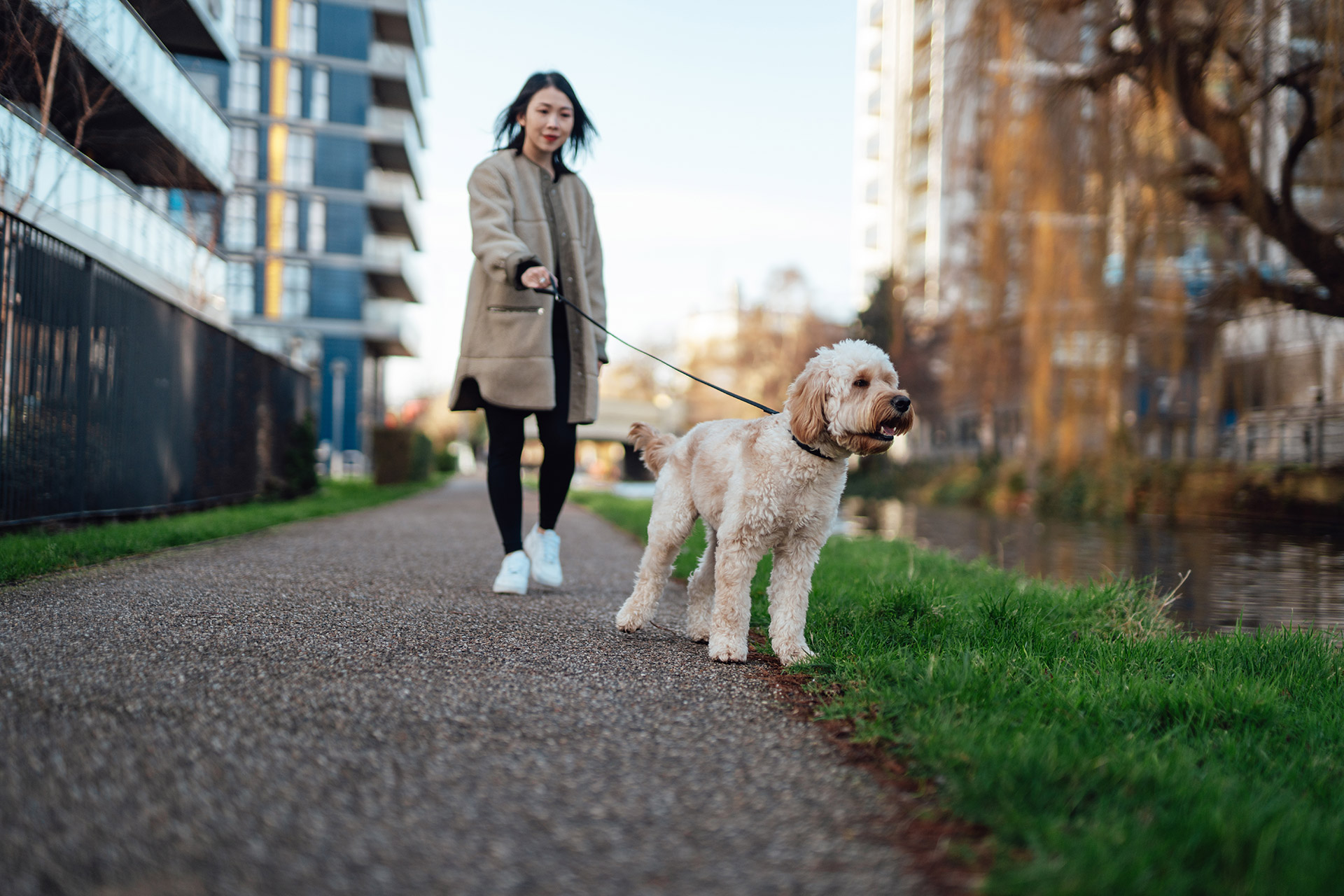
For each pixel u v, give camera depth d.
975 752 2.24
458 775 2.16
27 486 6.39
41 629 3.35
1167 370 13.03
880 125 49.81
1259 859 1.74
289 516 9.52
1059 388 13.82
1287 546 10.16
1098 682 3.16
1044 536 11.97
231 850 1.74
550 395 4.72
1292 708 3.04
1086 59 11.61
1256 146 10.55
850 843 1.89
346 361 36.00
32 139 9.20
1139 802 2.08
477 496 19.20
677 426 57.56
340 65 36.16
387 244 40.78
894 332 28.45
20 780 1.98
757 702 2.92
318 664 3.06
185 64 21.20
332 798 1.99
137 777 2.04
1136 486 15.16
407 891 1.62
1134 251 12.04
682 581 6.00
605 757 2.34
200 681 2.77
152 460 8.60
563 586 5.39
